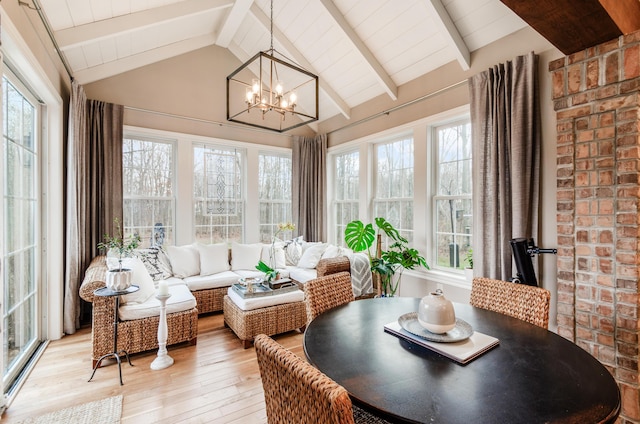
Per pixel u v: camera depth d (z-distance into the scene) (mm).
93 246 3412
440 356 1114
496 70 2744
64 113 3107
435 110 3471
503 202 2664
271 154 5027
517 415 797
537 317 1579
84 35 2836
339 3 3385
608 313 1839
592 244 1906
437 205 3611
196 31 4035
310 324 1432
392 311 1620
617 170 1803
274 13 3795
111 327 2410
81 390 2074
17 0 1903
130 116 3848
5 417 1795
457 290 3262
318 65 4273
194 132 4293
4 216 2098
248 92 2912
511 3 1467
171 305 2691
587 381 949
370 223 4215
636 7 1790
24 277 2465
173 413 1860
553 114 2479
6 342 2121
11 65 2102
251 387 2143
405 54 3533
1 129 1784
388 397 871
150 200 4047
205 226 4445
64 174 3109
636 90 1705
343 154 5047
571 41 1798
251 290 2918
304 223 4996
